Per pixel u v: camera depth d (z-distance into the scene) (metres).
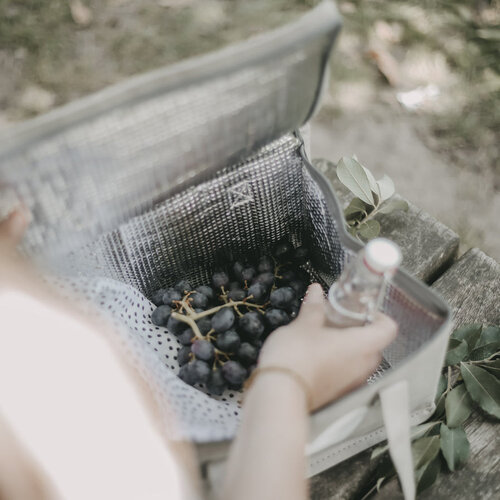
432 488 0.82
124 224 0.82
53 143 0.57
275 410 0.56
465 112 1.88
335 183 1.17
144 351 0.77
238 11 2.04
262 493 0.50
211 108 0.62
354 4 2.08
